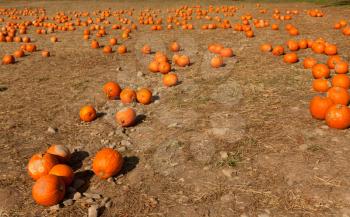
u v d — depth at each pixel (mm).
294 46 7207
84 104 4848
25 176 3180
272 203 2594
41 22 14180
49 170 3037
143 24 12891
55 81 5934
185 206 2652
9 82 5957
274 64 6160
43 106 4816
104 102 4902
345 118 3447
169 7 19531
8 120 4383
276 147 3273
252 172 2957
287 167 2967
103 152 3025
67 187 2945
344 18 11719
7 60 7234
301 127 3607
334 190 2652
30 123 4285
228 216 2510
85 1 24672
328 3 16891
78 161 3418
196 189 2824
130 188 2924
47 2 24531
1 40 10086
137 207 2689
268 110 4090
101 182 3039
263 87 4895
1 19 14766
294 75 5391
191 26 11188
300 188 2713
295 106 4141
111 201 2771
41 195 2695
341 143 3250
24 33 11438
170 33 10516
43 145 3746
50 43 9523
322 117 3688
